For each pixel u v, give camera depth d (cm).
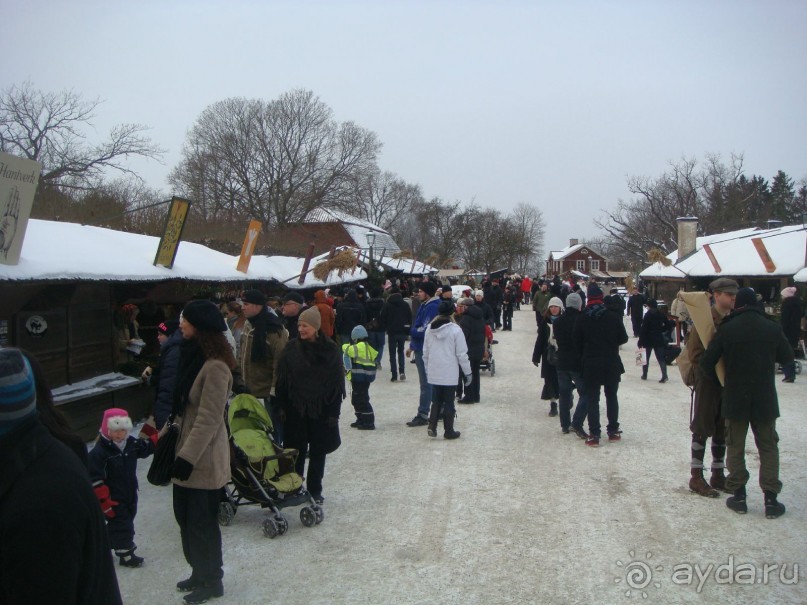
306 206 5097
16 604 194
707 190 5156
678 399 1161
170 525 582
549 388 1016
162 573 485
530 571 476
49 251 755
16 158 612
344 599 439
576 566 483
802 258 2186
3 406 201
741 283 2366
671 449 812
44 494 199
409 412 1064
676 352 1550
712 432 632
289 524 581
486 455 793
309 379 585
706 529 550
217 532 440
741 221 5009
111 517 487
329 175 5194
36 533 194
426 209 7669
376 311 1512
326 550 521
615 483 678
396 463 763
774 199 6881
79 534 203
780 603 426
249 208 4875
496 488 666
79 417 811
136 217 1975
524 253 7625
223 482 438
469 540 535
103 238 985
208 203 4938
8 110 2614
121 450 493
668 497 632
